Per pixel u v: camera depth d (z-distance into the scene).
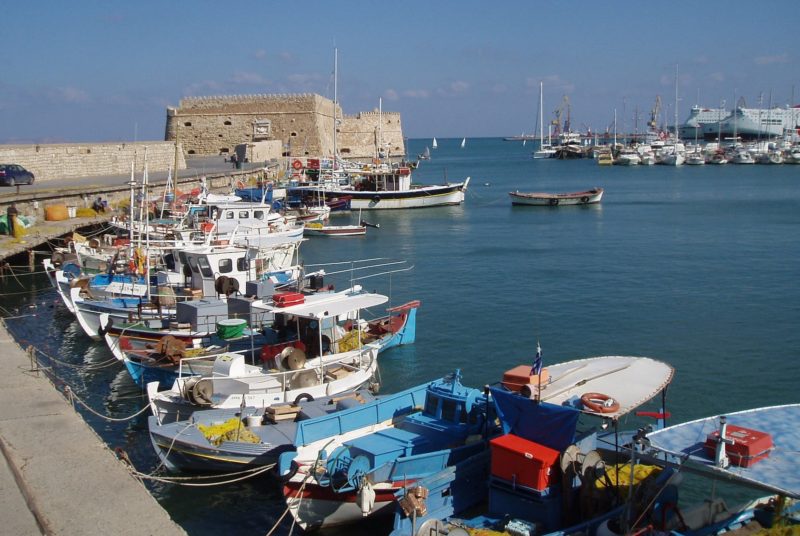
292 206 75.06
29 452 12.48
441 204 87.50
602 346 30.11
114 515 10.24
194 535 16.66
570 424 14.65
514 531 14.18
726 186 117.19
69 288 33.78
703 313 35.28
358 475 15.59
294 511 16.12
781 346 29.78
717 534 13.79
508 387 16.25
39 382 17.08
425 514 14.90
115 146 76.44
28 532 9.71
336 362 23.39
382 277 45.59
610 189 115.50
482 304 37.69
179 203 51.28
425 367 27.88
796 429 13.62
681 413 22.95
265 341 24.92
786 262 48.69
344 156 132.50
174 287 30.39
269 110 114.75
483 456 16.22
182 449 18.34
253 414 19.58
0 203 45.25
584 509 14.63
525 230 68.62
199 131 115.56
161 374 23.22
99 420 22.88
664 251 54.56
